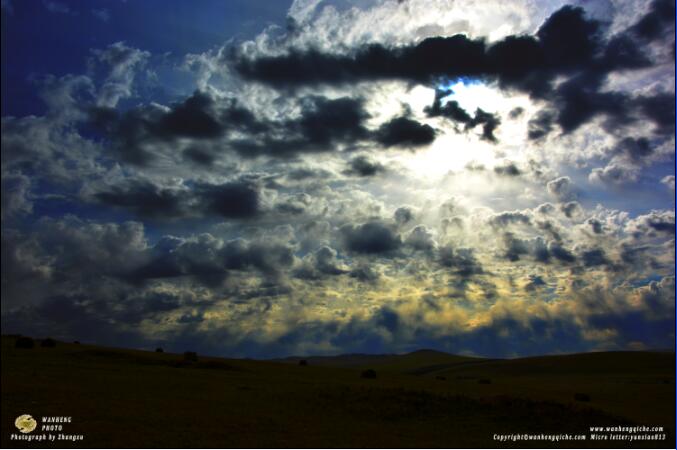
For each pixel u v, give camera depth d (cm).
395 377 9000
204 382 5638
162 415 3666
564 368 16838
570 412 4281
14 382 4609
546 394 6506
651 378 12244
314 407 4297
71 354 8000
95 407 3778
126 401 4091
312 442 3219
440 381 9050
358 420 3947
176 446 2955
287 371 8638
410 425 3872
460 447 3341
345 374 9038
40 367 6050
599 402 5856
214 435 3234
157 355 9431
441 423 3962
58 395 4128
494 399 4562
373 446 3212
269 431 3431
